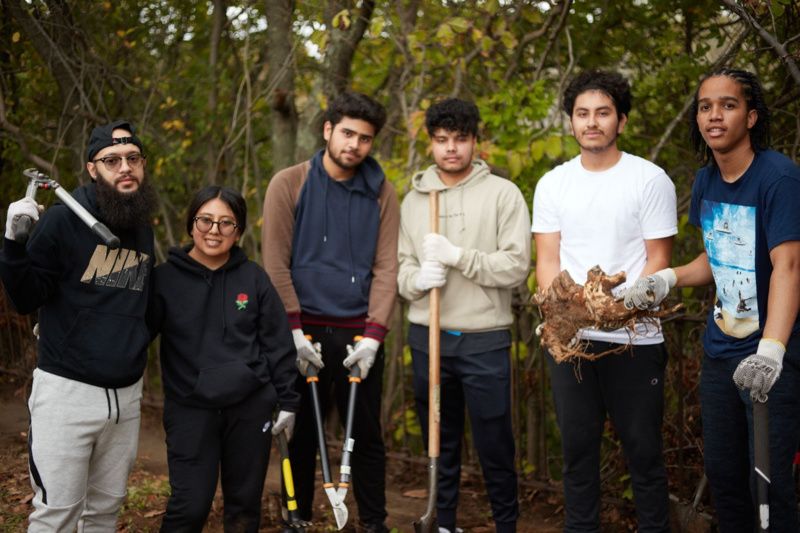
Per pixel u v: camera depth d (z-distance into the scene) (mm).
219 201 2891
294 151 5293
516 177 4344
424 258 3279
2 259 2373
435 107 3213
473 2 4742
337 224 3307
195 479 2836
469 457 4520
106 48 5812
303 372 3246
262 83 5852
